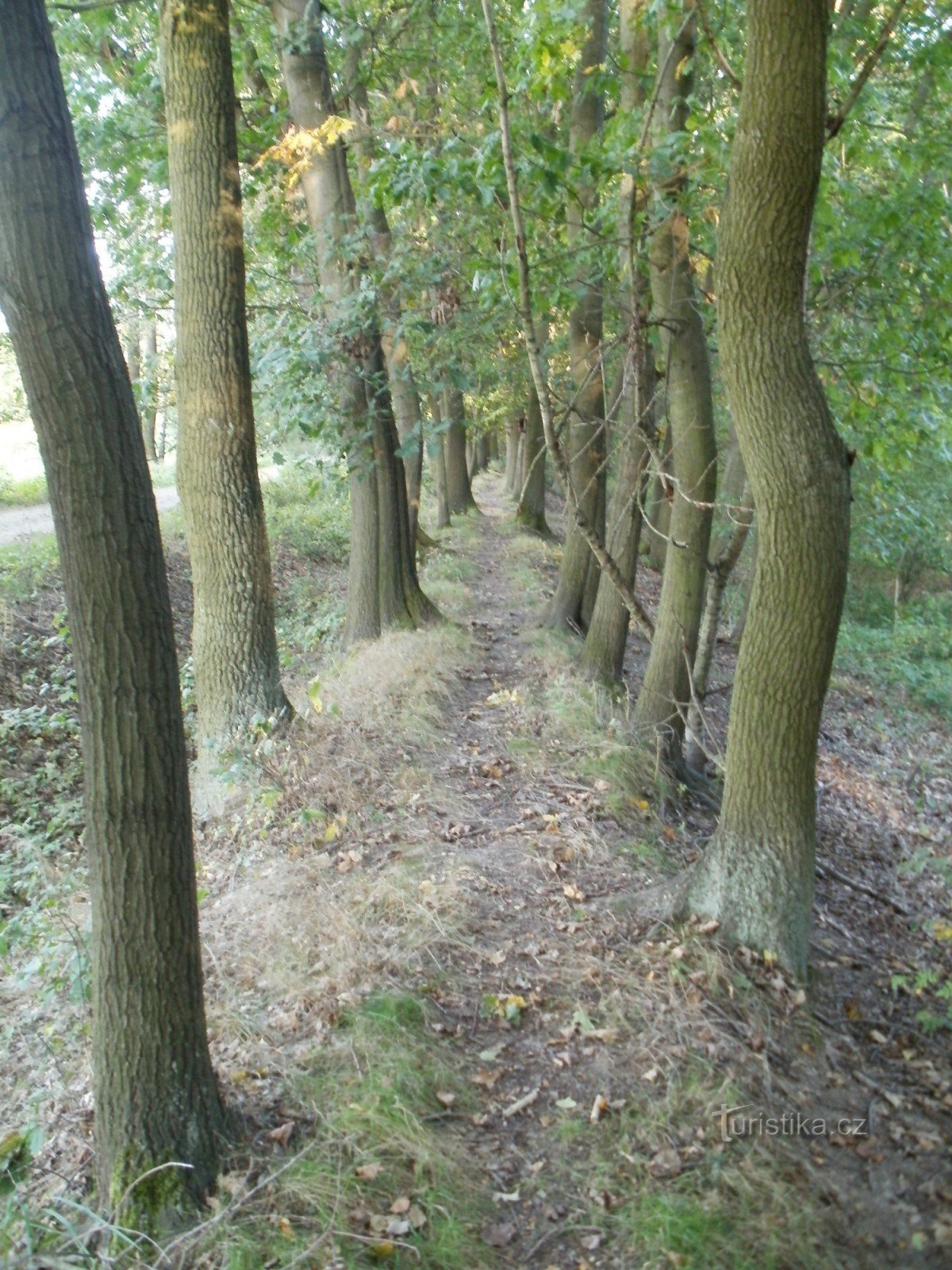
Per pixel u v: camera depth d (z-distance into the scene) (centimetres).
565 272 713
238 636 711
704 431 727
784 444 416
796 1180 339
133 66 950
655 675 792
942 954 589
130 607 286
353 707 809
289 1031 404
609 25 1245
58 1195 323
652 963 455
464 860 563
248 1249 289
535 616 1258
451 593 1300
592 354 1073
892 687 1471
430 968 451
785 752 457
